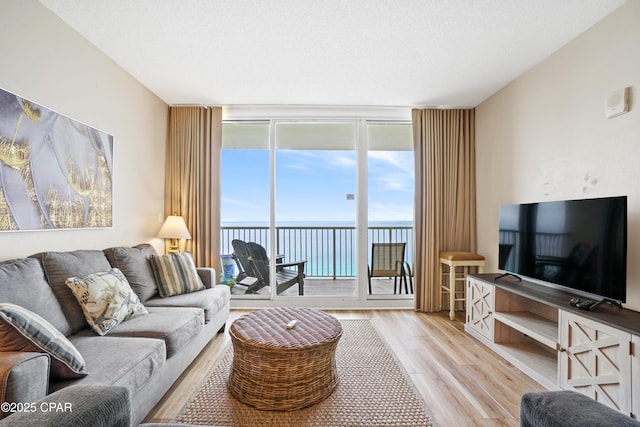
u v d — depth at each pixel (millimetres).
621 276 1728
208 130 3602
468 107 3654
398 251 3910
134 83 2922
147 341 1646
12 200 1698
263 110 3705
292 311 2248
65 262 1854
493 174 3285
